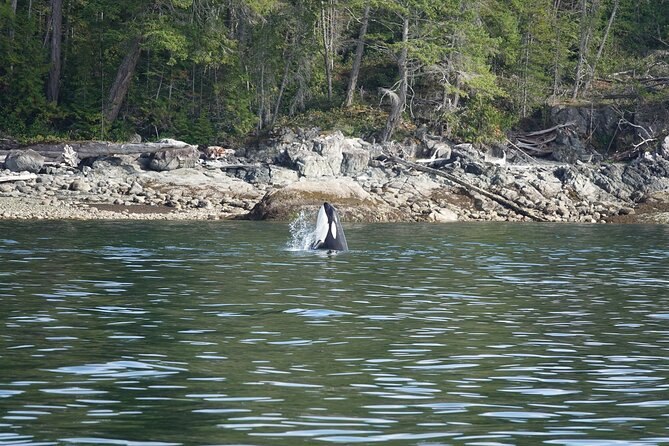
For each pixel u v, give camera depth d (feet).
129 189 337.72
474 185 371.56
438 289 146.30
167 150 364.17
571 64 517.14
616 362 94.58
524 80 490.49
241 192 347.97
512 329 112.37
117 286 141.18
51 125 463.83
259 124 463.83
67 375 84.79
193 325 110.22
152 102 469.57
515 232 277.44
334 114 469.98
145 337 102.63
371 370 89.20
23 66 454.81
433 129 458.91
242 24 482.69
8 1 459.73
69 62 488.85
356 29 530.68
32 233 231.09
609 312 126.21
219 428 69.62
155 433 68.18
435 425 71.51
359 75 517.55
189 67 493.77
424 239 243.40
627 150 460.14
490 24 509.76
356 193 326.24
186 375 85.51
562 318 120.78
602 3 548.31
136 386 81.46
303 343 100.99
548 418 73.97
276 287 143.43
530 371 90.07
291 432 68.90
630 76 514.27
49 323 109.60
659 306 132.05
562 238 257.34
